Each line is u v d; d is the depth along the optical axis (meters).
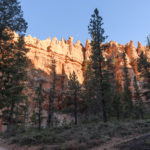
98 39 23.16
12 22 12.90
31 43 59.56
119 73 59.38
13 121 20.66
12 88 13.34
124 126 14.45
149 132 11.30
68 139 11.54
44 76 52.97
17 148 11.04
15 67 14.07
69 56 68.25
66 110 42.66
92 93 37.16
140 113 37.06
